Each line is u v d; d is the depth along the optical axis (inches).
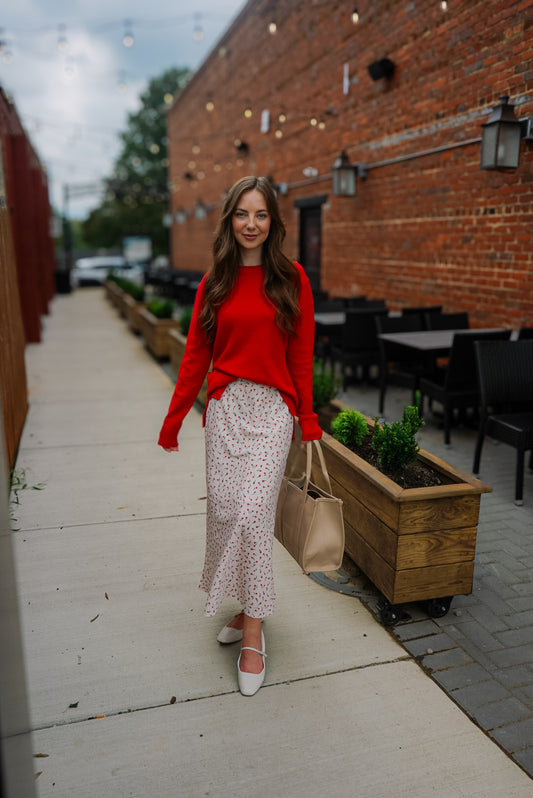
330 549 86.0
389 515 97.8
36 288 415.2
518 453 149.3
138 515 144.9
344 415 128.5
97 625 101.8
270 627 101.2
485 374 165.6
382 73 293.4
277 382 82.6
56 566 120.9
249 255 81.0
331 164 370.9
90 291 1021.8
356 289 353.4
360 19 318.7
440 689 87.2
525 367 168.7
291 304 78.8
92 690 86.3
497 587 114.0
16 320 217.0
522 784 71.6
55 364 341.7
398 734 78.9
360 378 297.3
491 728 79.8
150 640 98.0
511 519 143.3
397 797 69.7
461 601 109.4
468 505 98.1
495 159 195.0
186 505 150.9
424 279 284.5
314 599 109.8
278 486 84.3
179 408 88.4
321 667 91.5
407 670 91.1
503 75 219.8
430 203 273.9
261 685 87.4
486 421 164.6
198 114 710.5
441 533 97.8
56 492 158.4
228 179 606.9
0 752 33.2
